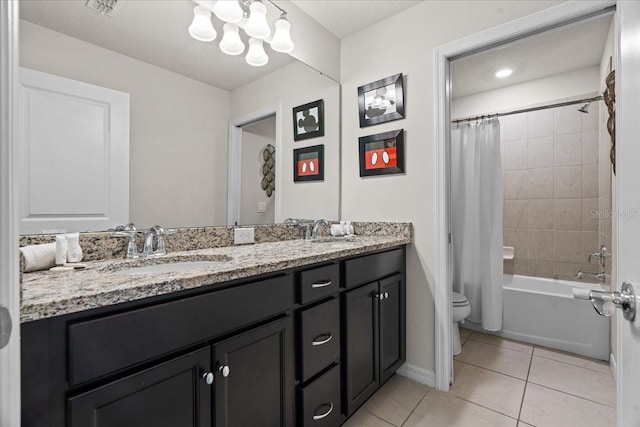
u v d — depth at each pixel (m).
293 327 1.18
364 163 2.10
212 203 1.56
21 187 1.00
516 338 2.44
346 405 1.41
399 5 1.89
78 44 1.12
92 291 0.68
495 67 2.47
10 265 0.38
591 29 1.95
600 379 1.85
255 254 1.30
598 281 2.37
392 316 1.77
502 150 2.92
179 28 1.42
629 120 0.57
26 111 1.01
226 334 0.94
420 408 1.59
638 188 0.52
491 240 2.54
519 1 1.54
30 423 0.60
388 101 1.98
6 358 0.37
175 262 1.28
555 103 2.60
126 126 1.25
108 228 1.20
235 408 0.95
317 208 2.09
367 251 1.56
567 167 2.61
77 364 0.64
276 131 1.85
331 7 1.92
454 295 2.36
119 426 0.70
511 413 1.54
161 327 0.78
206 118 1.53
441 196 1.77
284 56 1.87
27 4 1.01
